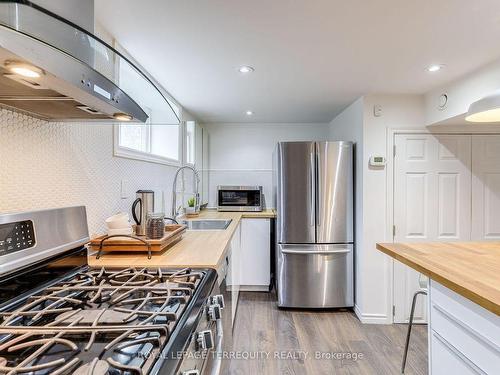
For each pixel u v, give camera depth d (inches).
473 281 45.3
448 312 50.5
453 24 58.6
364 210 107.9
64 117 45.2
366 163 107.4
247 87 98.0
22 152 41.9
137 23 57.7
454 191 108.2
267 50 70.3
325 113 136.1
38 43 25.1
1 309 31.8
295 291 114.6
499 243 74.0
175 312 30.8
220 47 68.4
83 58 32.5
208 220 116.2
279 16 55.5
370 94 106.7
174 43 66.2
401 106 107.0
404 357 76.5
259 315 111.5
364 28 60.1
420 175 108.3
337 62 77.4
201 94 105.3
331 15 55.1
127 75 44.6
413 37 64.1
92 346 24.9
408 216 108.2
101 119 46.9
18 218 34.8
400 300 107.7
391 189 107.8
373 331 100.6
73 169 52.4
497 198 108.3
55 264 40.7
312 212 114.0
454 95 92.4
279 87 98.1
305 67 80.7
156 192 92.0
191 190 131.3
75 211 44.4
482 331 42.8
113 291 37.0
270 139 160.2
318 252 113.3
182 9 52.9
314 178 113.8
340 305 114.4
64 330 26.0
